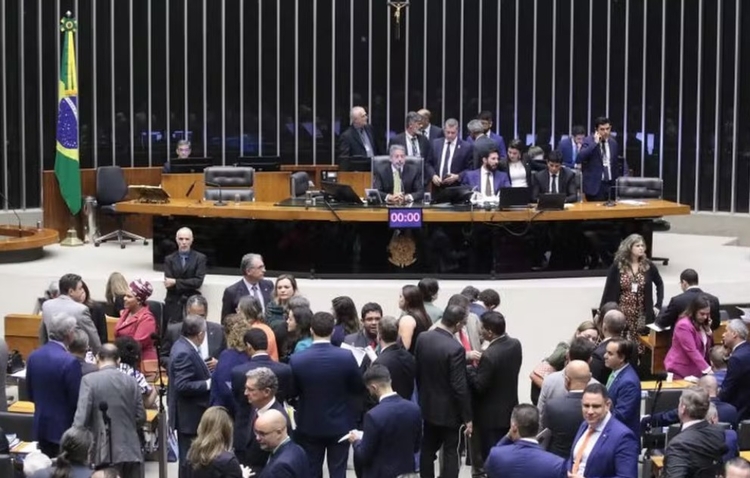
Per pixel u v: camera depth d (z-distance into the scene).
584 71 21.39
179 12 21.11
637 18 21.14
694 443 8.73
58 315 10.25
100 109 20.81
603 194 17.41
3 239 18.27
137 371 11.23
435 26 21.58
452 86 21.62
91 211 18.81
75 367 10.05
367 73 21.62
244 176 16.58
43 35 20.44
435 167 17.16
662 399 10.66
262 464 9.30
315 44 21.53
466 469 11.74
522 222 15.77
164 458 10.73
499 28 21.48
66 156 18.56
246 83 21.45
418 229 15.75
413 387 10.28
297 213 15.45
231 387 9.84
